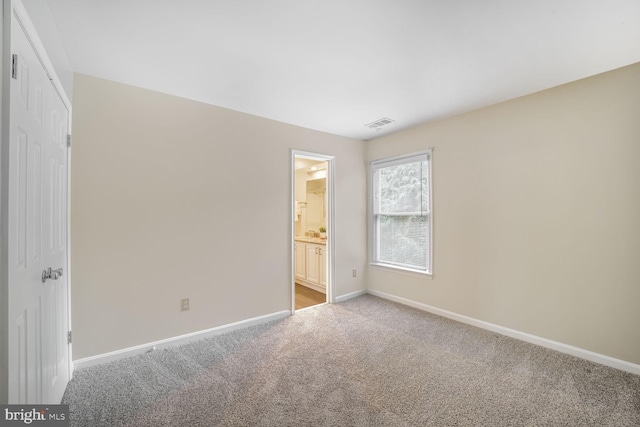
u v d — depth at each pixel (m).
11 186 1.04
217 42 1.82
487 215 2.90
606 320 2.21
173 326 2.56
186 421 1.62
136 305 2.38
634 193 2.09
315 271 4.63
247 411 1.70
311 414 1.68
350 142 4.06
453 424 1.60
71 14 1.54
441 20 1.62
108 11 1.52
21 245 1.14
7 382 1.01
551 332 2.49
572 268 2.37
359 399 1.82
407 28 1.69
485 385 1.96
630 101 2.11
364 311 3.48
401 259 3.81
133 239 2.36
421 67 2.13
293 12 1.55
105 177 2.24
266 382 2.00
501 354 2.39
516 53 1.95
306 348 2.52
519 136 2.68
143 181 2.41
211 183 2.78
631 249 2.10
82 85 2.16
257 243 3.10
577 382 1.99
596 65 2.08
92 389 1.90
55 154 1.66
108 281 2.25
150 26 1.66
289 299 3.36
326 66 2.12
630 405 1.75
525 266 2.64
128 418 1.64
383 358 2.34
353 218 4.09
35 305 1.31
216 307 2.80
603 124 2.22
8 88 1.02
